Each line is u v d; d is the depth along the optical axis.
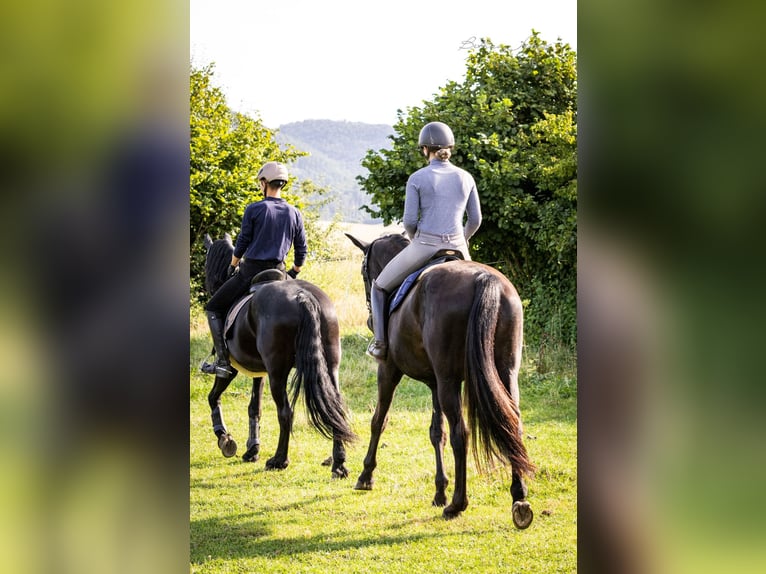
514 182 10.69
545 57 11.76
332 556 4.86
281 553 4.91
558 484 6.27
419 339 5.39
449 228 5.59
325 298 6.39
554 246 10.30
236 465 7.14
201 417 9.07
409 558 4.80
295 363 6.35
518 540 5.09
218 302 6.98
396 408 8.95
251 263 6.93
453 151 11.18
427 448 7.50
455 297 5.05
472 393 4.82
